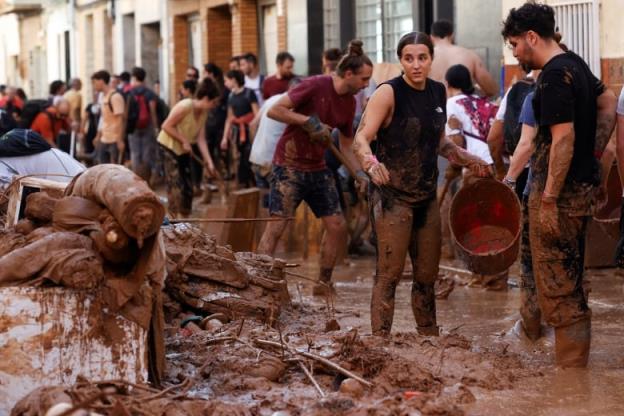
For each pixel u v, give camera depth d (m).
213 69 26.92
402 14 24.91
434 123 10.49
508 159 13.95
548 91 9.32
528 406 8.44
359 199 17.52
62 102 27.81
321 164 13.72
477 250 11.23
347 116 13.41
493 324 11.87
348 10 27.22
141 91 29.03
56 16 55.12
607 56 17.62
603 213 14.90
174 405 7.71
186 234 11.31
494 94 18.09
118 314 8.24
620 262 10.10
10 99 33.19
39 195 9.01
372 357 8.95
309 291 14.25
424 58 10.35
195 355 9.33
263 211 17.42
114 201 7.95
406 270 15.28
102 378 8.21
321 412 7.82
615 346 10.59
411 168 10.45
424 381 8.75
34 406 7.46
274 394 8.41
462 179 15.10
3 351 8.04
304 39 28.48
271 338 9.88
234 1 32.78
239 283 11.26
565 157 9.32
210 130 26.98
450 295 13.81
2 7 60.47
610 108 9.67
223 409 7.79
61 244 8.16
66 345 8.12
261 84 26.08
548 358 10.11
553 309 9.67
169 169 20.50
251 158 18.19
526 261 10.88
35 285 8.09
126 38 44.97
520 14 9.57
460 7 21.78
